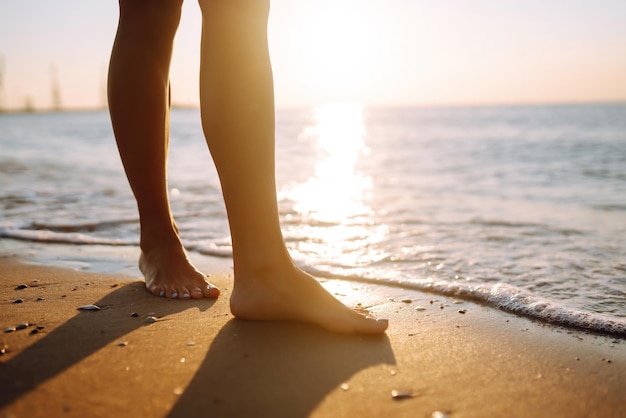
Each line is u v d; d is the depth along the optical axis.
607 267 2.59
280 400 1.17
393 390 1.23
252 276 1.65
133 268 2.44
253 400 1.16
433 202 4.93
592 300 2.09
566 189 5.75
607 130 19.52
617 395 1.25
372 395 1.21
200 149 11.34
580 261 2.71
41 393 1.16
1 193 5.02
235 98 1.51
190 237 3.28
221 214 4.10
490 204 4.78
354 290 2.22
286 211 4.47
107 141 13.90
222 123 1.53
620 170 7.35
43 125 26.58
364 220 4.02
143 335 1.52
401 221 3.96
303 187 6.20
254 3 1.54
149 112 1.86
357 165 9.09
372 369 1.34
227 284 2.16
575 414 1.16
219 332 1.56
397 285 2.29
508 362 1.43
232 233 1.65
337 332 1.57
